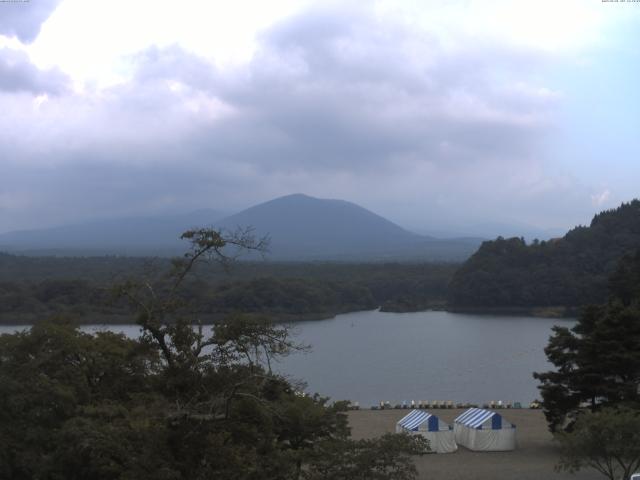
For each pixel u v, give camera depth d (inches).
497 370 3068.4
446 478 1322.6
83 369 1051.3
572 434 1165.1
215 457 717.3
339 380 2847.0
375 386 2701.8
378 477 765.3
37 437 870.4
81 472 842.8
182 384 752.3
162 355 793.6
